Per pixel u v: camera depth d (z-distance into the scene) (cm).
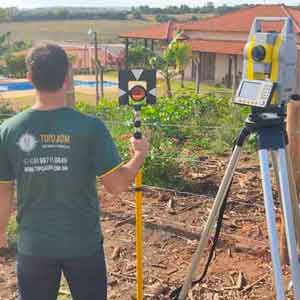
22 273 175
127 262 294
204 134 586
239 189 403
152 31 2517
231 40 2208
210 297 260
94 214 174
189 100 768
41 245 169
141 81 199
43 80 163
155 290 264
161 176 419
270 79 197
